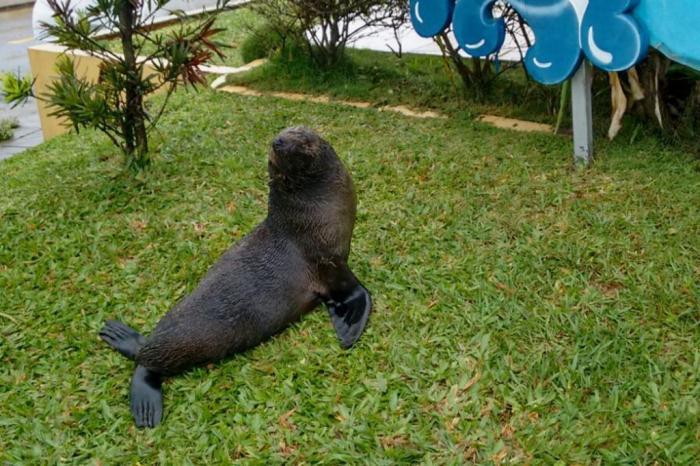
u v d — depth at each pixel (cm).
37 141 926
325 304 391
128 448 316
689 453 288
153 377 346
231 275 362
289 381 344
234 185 545
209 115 706
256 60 894
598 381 330
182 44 547
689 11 446
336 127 652
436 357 353
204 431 321
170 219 502
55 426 331
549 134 598
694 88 556
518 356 348
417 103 696
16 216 524
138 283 434
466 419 315
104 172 583
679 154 534
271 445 311
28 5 1998
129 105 559
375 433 310
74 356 376
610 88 607
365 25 789
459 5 577
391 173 547
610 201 481
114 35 977
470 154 569
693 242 428
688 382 326
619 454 292
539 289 399
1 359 380
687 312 369
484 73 682
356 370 348
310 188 362
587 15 487
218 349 353
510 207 484
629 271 409
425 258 436
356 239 459
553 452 294
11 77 539
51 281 444
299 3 762
